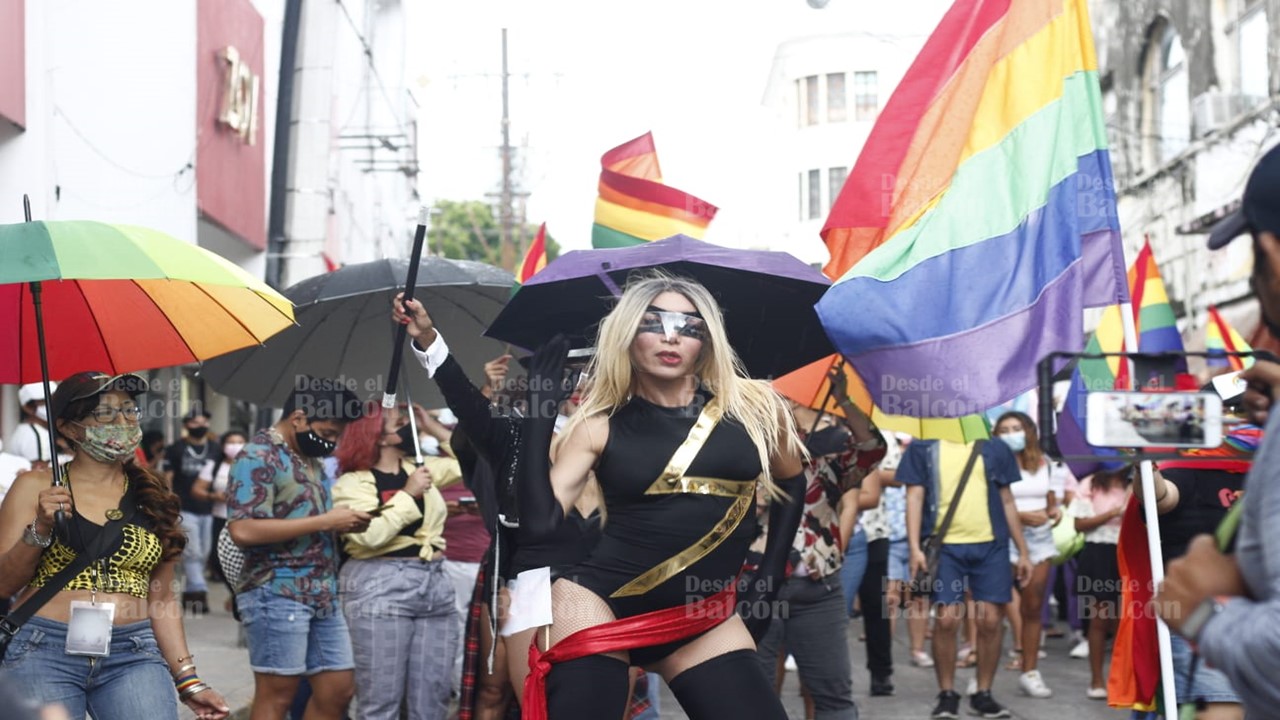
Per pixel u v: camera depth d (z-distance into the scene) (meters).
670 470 3.96
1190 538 5.04
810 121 35.72
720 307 5.18
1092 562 10.26
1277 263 2.32
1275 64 18.58
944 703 8.48
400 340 4.55
